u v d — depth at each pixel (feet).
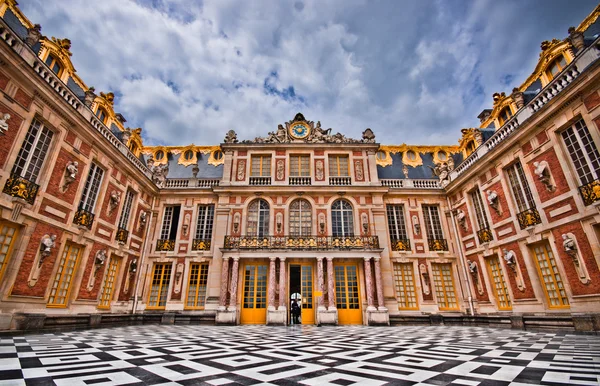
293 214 67.36
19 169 36.63
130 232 59.98
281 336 35.14
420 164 79.15
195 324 57.16
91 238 47.96
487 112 66.54
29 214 36.81
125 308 58.44
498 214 53.06
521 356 20.66
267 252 59.67
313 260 61.31
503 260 51.75
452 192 67.87
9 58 34.04
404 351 23.25
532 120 44.47
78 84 53.01
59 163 41.70
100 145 49.47
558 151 41.24
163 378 14.33
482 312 57.88
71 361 18.26
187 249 65.67
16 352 21.18
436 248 66.64
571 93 38.60
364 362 18.69
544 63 49.88
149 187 66.08
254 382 13.78
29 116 37.29
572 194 39.32
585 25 47.55
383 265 62.69
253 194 68.28
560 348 24.06
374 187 68.23
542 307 43.86
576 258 38.70
